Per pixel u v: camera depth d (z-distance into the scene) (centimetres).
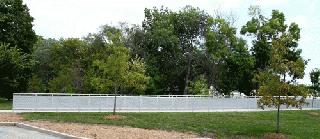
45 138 2105
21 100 3278
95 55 5644
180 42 6525
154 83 6016
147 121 2941
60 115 3094
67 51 6153
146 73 5962
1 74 4597
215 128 2773
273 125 3084
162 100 3800
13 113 3111
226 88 5803
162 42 6197
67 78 5900
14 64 4522
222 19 5656
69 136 2130
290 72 2598
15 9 4972
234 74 5728
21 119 2794
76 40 6116
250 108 4334
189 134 2494
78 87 5897
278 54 2614
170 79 6400
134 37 6106
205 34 6169
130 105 3641
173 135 2398
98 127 2561
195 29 6506
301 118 3772
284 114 3959
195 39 6556
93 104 3500
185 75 6412
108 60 3253
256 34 5697
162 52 6369
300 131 2853
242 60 5556
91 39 6109
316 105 4838
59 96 3391
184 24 6500
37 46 7025
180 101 3894
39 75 6875
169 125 2795
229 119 3303
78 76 5931
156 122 2909
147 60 6050
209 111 3928
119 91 5306
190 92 5822
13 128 2444
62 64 6306
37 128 2373
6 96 5088
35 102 3316
